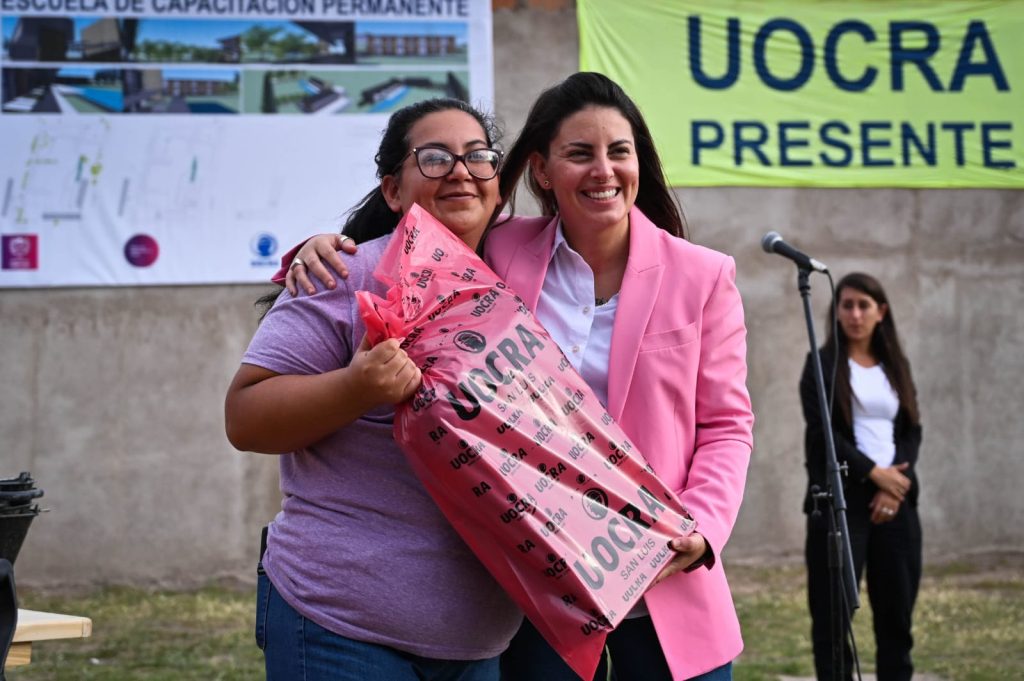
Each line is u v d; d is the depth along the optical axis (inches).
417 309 85.6
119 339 297.0
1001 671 221.3
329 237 93.3
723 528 94.7
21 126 293.1
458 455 82.0
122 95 295.9
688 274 103.2
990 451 318.7
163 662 227.6
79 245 295.0
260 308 298.5
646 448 99.0
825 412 153.0
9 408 293.0
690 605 100.0
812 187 316.2
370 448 87.7
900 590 195.5
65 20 294.5
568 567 83.6
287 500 90.7
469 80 303.4
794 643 241.3
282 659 86.7
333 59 300.7
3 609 81.4
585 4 310.0
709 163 311.9
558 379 89.3
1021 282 321.7
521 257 106.1
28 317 294.5
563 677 104.7
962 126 319.0
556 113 103.4
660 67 311.0
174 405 297.9
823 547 193.9
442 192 94.7
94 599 283.9
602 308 104.0
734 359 103.0
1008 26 319.9
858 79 315.9
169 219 297.3
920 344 318.7
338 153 300.5
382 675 84.7
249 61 298.8
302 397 82.7
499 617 90.0
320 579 85.6
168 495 296.5
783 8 314.5
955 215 320.8
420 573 85.8
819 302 315.9
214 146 298.2
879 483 191.6
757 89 313.6
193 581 295.3
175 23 297.3
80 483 294.0
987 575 306.0
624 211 102.7
